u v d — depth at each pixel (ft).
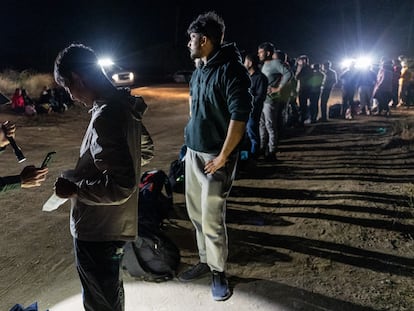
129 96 8.08
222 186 11.25
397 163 25.36
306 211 17.79
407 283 12.30
